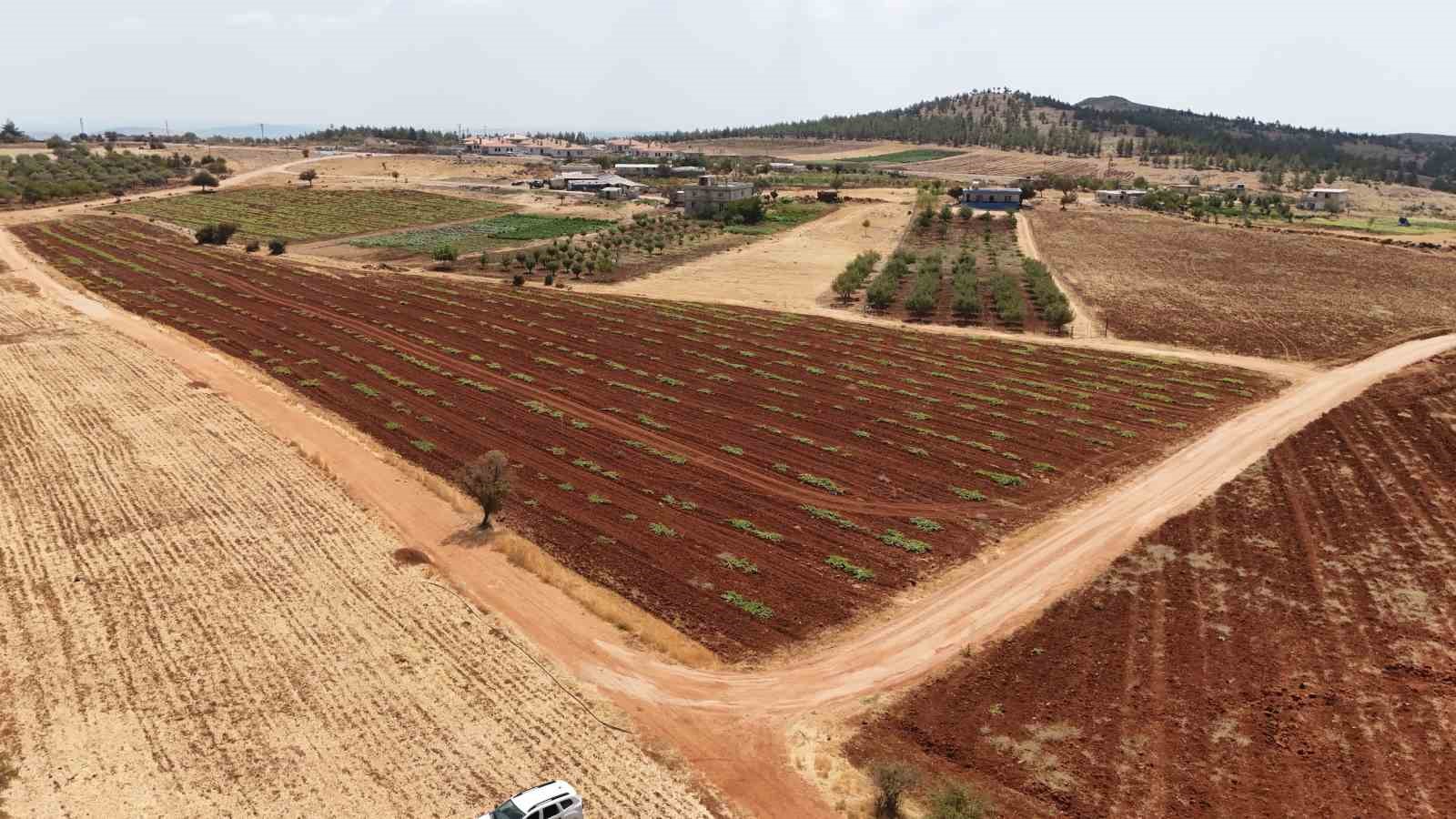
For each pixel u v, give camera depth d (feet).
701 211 576.61
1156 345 271.69
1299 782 90.63
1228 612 123.03
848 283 351.46
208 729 98.89
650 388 228.84
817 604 127.54
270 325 281.13
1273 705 102.78
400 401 213.05
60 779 91.04
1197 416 205.87
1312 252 437.99
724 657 115.03
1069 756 95.40
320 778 91.97
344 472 169.78
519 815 82.58
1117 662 112.16
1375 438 187.21
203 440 184.03
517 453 182.70
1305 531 146.51
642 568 136.98
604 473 173.06
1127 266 407.23
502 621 121.70
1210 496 161.48
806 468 177.58
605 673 110.93
